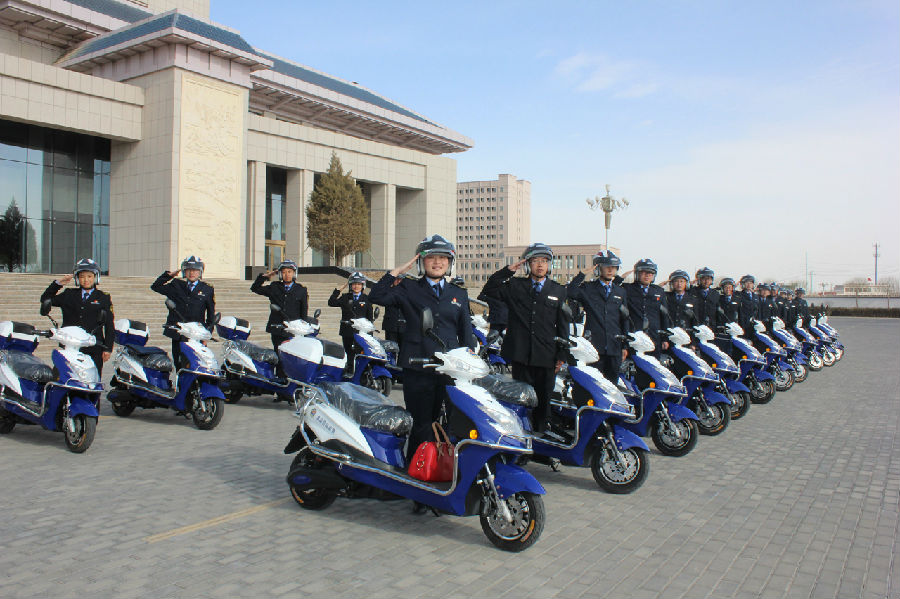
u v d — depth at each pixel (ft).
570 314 20.89
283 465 22.53
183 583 13.24
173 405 28.63
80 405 23.44
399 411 17.53
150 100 90.89
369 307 38.14
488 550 15.46
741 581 13.85
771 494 20.15
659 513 18.33
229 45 92.38
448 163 151.94
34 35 97.91
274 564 14.32
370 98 155.33
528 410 20.25
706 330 31.91
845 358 67.31
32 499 18.31
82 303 26.25
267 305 74.59
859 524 17.48
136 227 92.32
